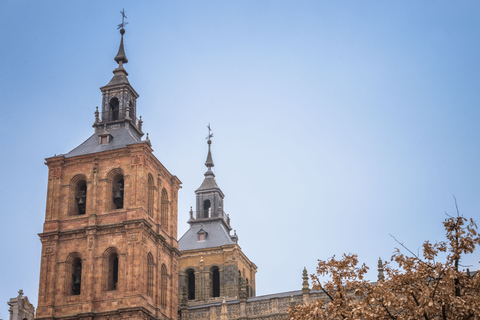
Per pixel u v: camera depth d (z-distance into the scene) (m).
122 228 63.91
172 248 70.62
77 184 68.50
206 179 97.38
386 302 30.09
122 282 62.09
